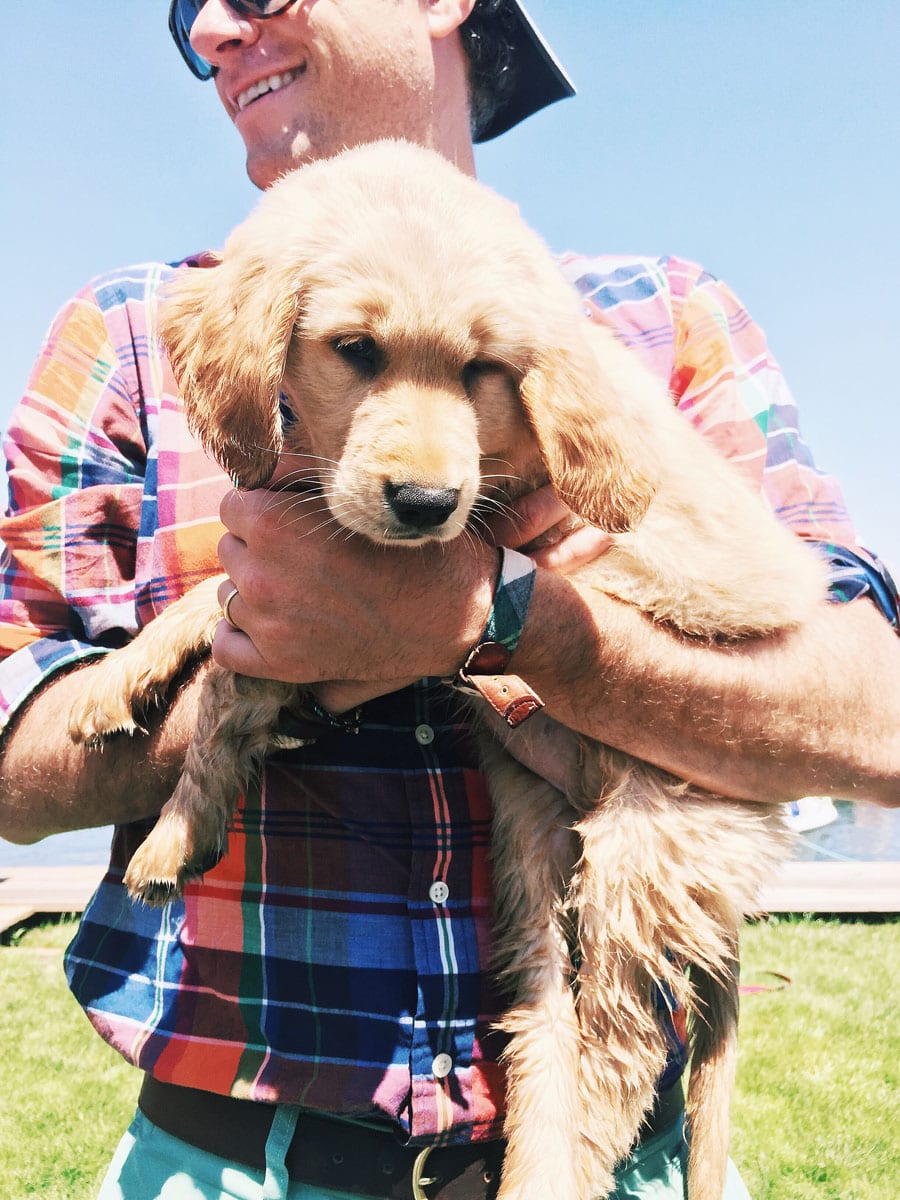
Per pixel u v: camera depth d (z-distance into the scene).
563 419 0.62
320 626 0.52
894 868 2.90
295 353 0.63
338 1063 0.54
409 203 0.62
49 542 0.65
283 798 0.59
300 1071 0.54
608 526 0.63
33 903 2.58
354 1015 0.55
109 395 0.67
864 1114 1.58
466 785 0.62
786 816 0.73
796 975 2.16
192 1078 0.57
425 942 0.57
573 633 0.55
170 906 0.62
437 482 0.55
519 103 0.92
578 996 0.66
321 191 0.64
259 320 0.61
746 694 0.58
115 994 0.62
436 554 0.53
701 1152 0.67
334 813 0.58
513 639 0.54
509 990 0.63
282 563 0.52
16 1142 1.53
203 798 0.60
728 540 0.67
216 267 0.66
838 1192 1.40
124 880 0.61
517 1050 0.62
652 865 0.68
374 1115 0.54
